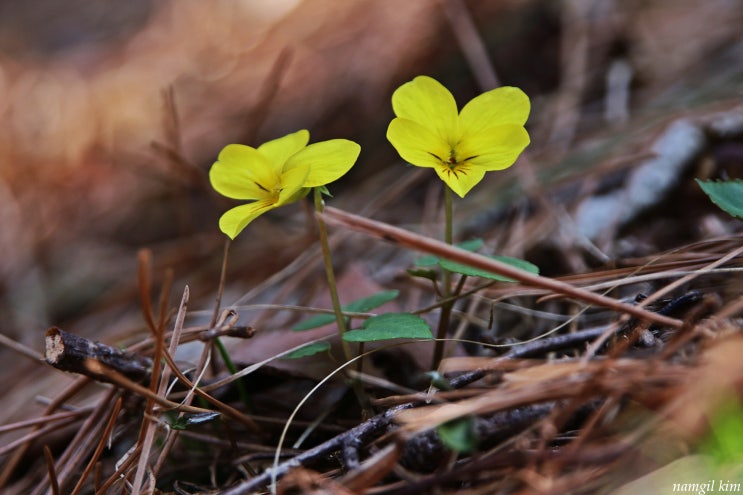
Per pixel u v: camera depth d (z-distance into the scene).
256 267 0.39
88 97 0.71
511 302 0.32
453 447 0.26
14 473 0.32
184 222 0.45
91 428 0.30
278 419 0.30
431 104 0.28
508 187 0.38
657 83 0.44
